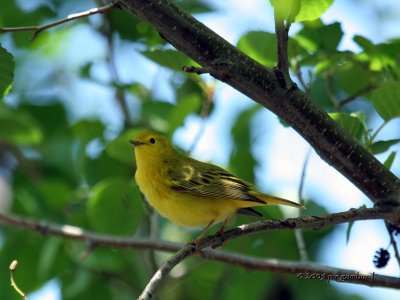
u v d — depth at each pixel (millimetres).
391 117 8414
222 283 13453
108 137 13531
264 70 7332
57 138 14727
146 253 13195
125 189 11516
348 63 10875
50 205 13406
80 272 13234
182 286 13609
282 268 9711
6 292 12844
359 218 7562
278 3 6773
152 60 10289
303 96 7438
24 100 16047
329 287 13383
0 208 14734
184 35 7207
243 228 7949
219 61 7195
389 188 7723
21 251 13086
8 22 14859
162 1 7156
